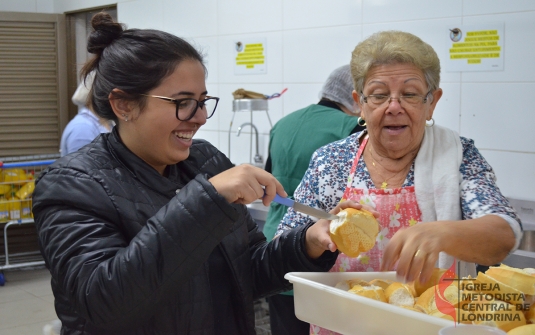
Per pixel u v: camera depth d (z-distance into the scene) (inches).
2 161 183.8
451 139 58.5
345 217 45.9
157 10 177.9
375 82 55.6
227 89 160.6
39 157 193.8
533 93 101.6
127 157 45.1
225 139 163.2
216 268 48.0
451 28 111.3
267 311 134.5
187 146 44.9
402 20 119.0
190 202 39.0
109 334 42.3
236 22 154.6
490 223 46.0
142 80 42.4
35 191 44.0
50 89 216.1
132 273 38.0
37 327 146.5
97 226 41.6
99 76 44.9
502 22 104.0
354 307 39.2
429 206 56.4
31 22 209.5
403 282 41.7
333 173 61.2
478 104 109.3
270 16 145.8
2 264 201.8
